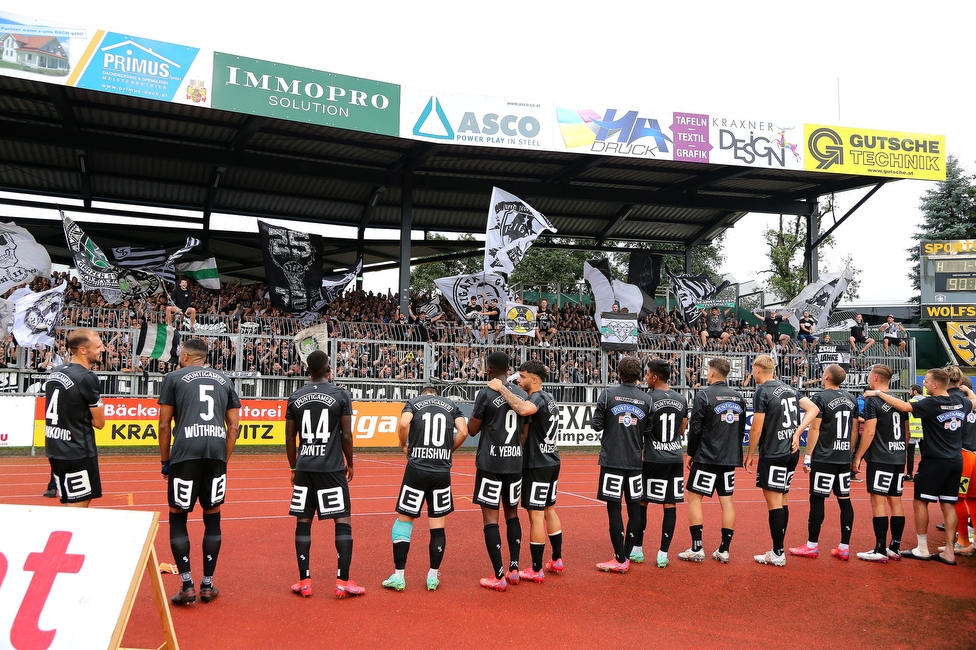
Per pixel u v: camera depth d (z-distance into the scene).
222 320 16.58
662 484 7.38
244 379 15.85
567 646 5.16
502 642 5.18
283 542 7.97
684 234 27.16
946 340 26.05
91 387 6.13
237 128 17.42
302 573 6.05
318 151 19.02
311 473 6.02
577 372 18.47
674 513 7.41
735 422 7.63
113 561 3.92
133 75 13.90
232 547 7.71
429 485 6.33
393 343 16.94
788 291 34.19
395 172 19.98
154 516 4.04
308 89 15.36
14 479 11.71
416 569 7.03
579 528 9.18
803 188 22.77
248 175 20.50
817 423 7.97
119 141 16.92
